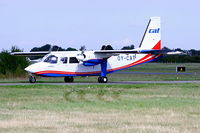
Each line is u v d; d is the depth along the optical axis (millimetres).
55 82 132625
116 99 80500
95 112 62719
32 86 107688
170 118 57531
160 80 148250
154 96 86375
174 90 100000
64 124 52344
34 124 52125
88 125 51969
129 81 141250
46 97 83188
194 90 100062
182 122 54375
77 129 49281
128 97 84250
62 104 72125
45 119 55844
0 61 166125
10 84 116688
